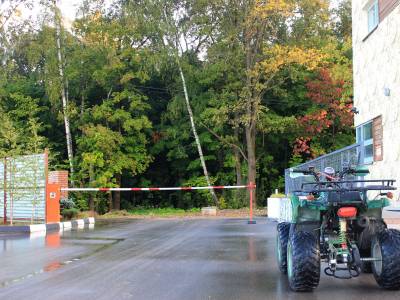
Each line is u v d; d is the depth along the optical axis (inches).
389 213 473.1
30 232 628.1
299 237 264.7
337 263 262.1
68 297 259.1
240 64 1131.3
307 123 1160.8
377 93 651.5
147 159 1223.5
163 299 251.6
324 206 264.7
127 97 1181.7
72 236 569.0
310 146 1230.9
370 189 259.8
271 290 269.3
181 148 1235.9
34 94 1279.5
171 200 1374.3
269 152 1321.4
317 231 279.9
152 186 1363.2
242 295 258.1
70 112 1182.3
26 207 737.0
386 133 615.8
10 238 557.3
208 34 1130.0
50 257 403.2
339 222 263.3
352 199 264.2
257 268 338.0
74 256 406.6
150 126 1170.6
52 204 702.5
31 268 351.3
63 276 318.0
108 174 1136.8
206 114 1122.0
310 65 1054.4
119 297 257.3
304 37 1112.2
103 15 1181.1
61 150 1298.0
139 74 1149.7
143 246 468.1
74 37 1187.3
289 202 301.0
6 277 318.3
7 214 756.6
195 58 1223.5
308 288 262.7
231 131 1221.7
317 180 289.9
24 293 271.1
